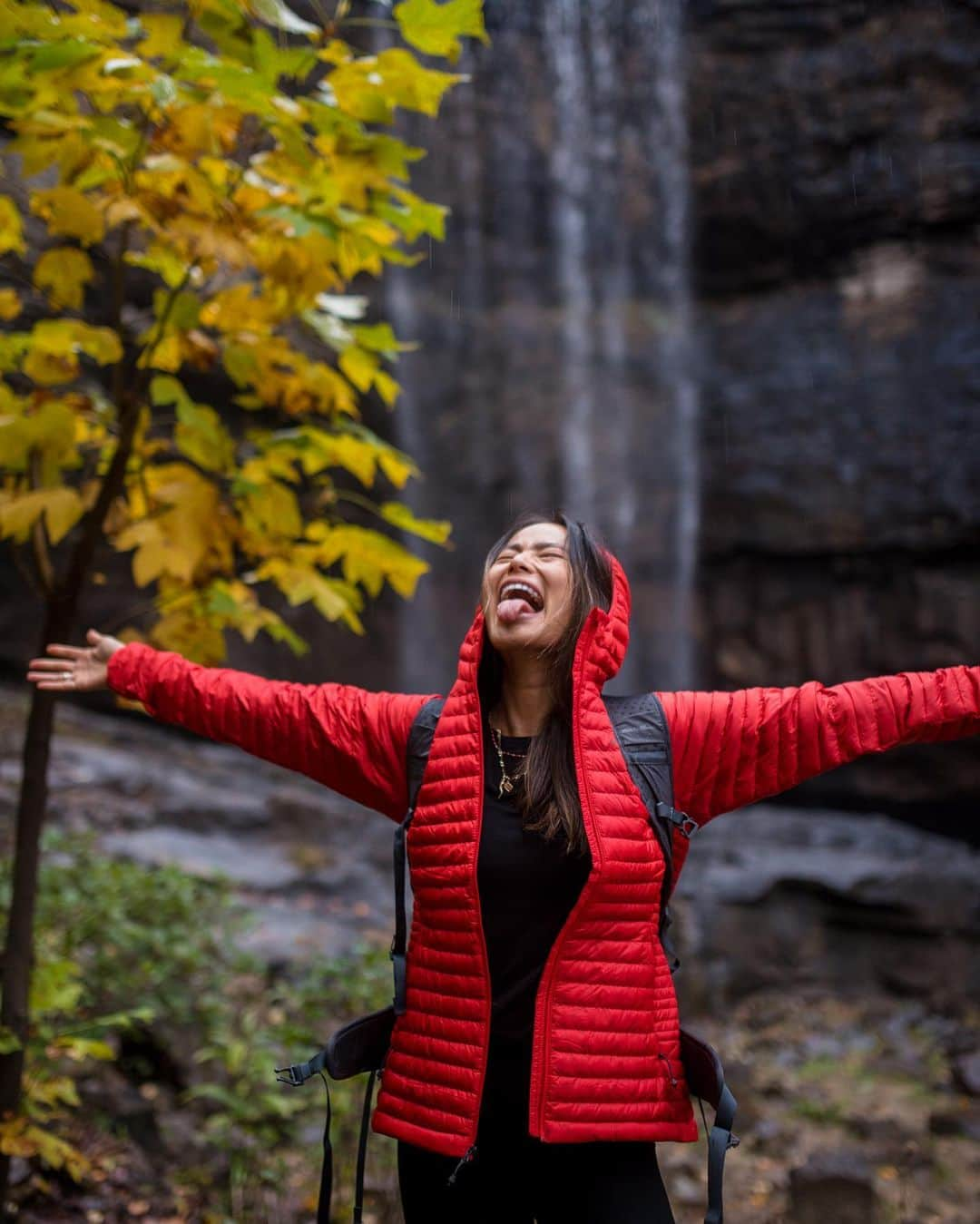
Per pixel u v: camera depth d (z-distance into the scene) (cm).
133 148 254
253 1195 365
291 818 792
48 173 326
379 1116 198
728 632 1103
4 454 267
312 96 269
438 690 1095
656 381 1134
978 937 784
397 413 1105
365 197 278
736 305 1141
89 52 232
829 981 766
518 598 207
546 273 1155
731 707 204
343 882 719
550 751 199
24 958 287
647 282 1156
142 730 936
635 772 197
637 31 1115
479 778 196
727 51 1090
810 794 1050
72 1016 411
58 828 660
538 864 193
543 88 1137
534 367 1138
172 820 739
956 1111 536
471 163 1134
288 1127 404
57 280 268
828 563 1074
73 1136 361
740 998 736
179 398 271
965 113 1023
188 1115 402
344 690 220
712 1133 182
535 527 215
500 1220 197
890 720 202
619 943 190
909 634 1037
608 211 1149
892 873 796
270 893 670
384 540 304
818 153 1077
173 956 464
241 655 1008
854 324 1077
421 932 200
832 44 1059
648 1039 190
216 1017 442
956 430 1020
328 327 295
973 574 1021
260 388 302
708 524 1108
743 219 1113
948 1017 730
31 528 300
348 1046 201
